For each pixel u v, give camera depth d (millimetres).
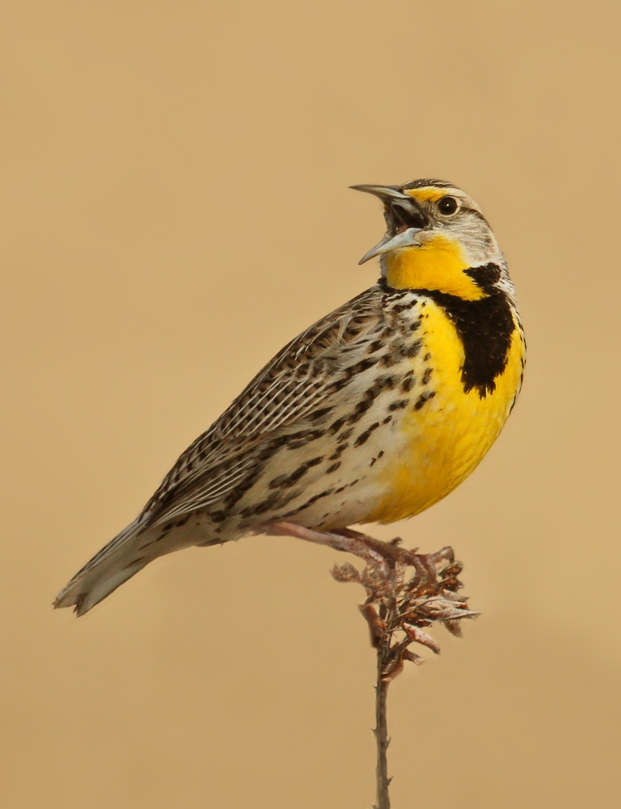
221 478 7234
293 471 7051
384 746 5469
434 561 5867
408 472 6863
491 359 6863
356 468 6898
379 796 5430
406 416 6730
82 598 7773
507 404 7023
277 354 7566
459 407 6734
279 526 7305
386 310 6969
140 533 7426
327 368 6902
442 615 5484
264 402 7113
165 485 7520
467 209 7148
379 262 7543
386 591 5469
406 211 7203
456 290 6988
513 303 7211
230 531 7492
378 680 5473
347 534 7539
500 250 7332
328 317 7281
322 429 6906
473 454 6945
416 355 6727
